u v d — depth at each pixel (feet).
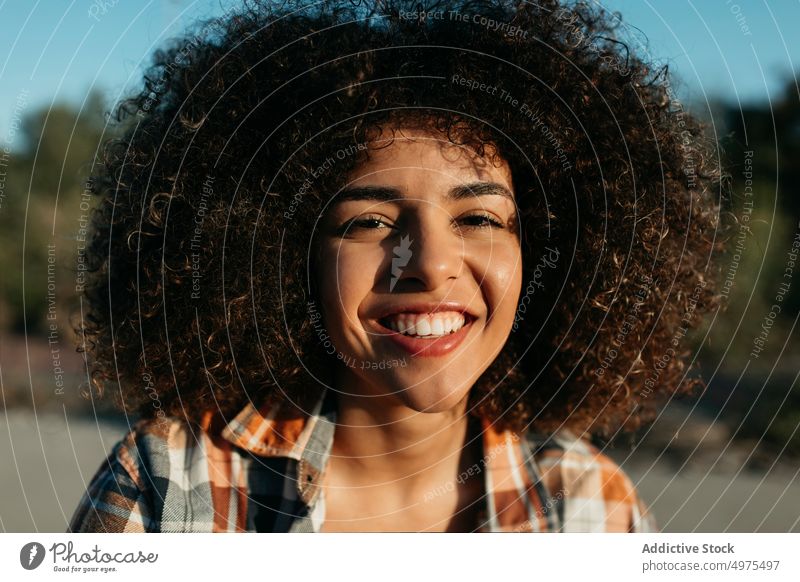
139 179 4.24
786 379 12.91
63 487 10.54
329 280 3.43
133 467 3.93
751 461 11.14
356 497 4.00
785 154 14.60
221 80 4.02
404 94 3.47
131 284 4.13
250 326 3.95
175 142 4.09
